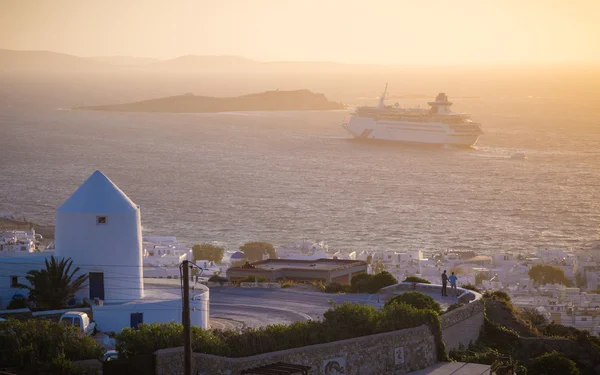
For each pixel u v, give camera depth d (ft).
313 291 251.39
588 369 197.77
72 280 188.85
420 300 193.26
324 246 644.69
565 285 546.26
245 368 143.54
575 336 216.13
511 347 199.62
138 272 192.95
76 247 189.37
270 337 153.07
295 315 210.59
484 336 202.59
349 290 252.42
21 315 176.24
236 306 224.53
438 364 171.12
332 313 168.55
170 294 198.59
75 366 137.59
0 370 137.18
